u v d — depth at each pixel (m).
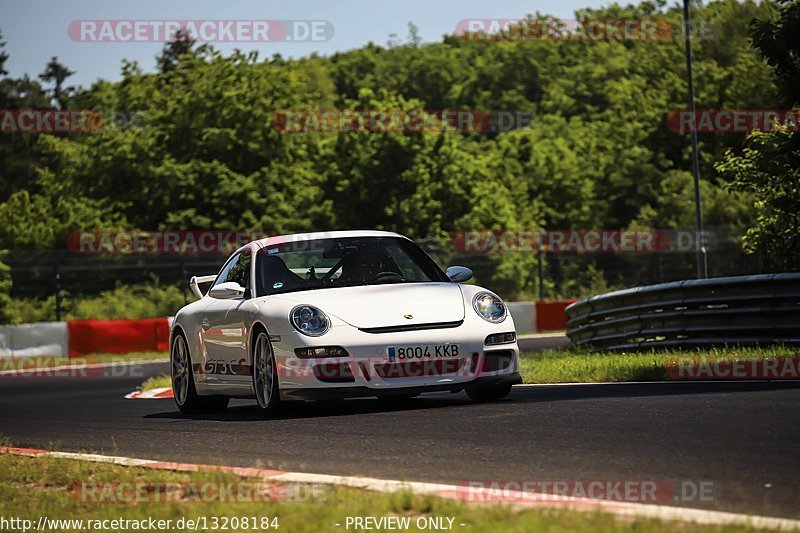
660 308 47.72
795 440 20.23
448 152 173.00
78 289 130.38
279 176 161.12
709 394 28.86
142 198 154.25
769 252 59.84
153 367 78.00
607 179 191.38
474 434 23.62
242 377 32.16
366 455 21.72
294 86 176.75
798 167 55.31
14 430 34.16
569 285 118.56
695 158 89.75
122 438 28.56
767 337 42.25
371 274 32.59
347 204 168.62
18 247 158.50
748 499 15.66
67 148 184.62
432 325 29.48
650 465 18.67
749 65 194.00
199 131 162.25
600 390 32.62
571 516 14.23
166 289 125.88
